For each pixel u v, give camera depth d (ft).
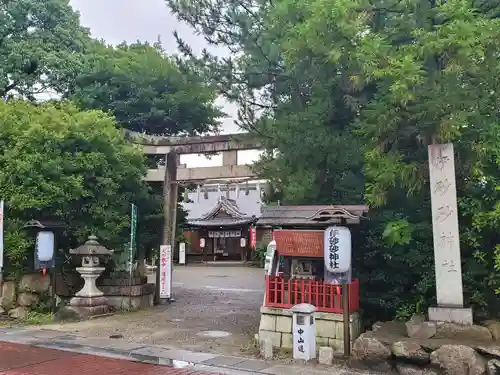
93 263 47.03
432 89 28.76
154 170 56.08
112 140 49.19
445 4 28.53
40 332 37.27
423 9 31.60
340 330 29.48
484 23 26.86
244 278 93.66
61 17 86.48
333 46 32.01
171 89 97.09
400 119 29.35
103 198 47.93
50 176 44.01
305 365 27.09
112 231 48.65
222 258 155.84
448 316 26.86
